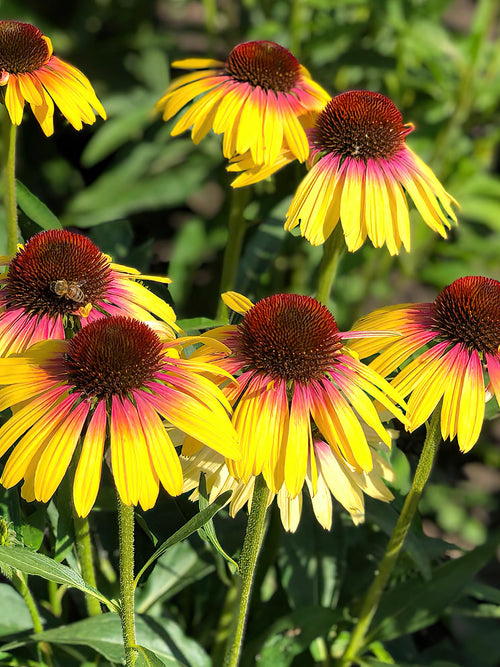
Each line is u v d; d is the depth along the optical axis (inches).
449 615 23.6
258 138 19.3
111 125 30.6
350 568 21.6
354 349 17.4
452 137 31.2
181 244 30.4
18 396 15.4
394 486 19.6
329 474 16.9
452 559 20.3
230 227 21.1
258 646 20.1
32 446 15.0
